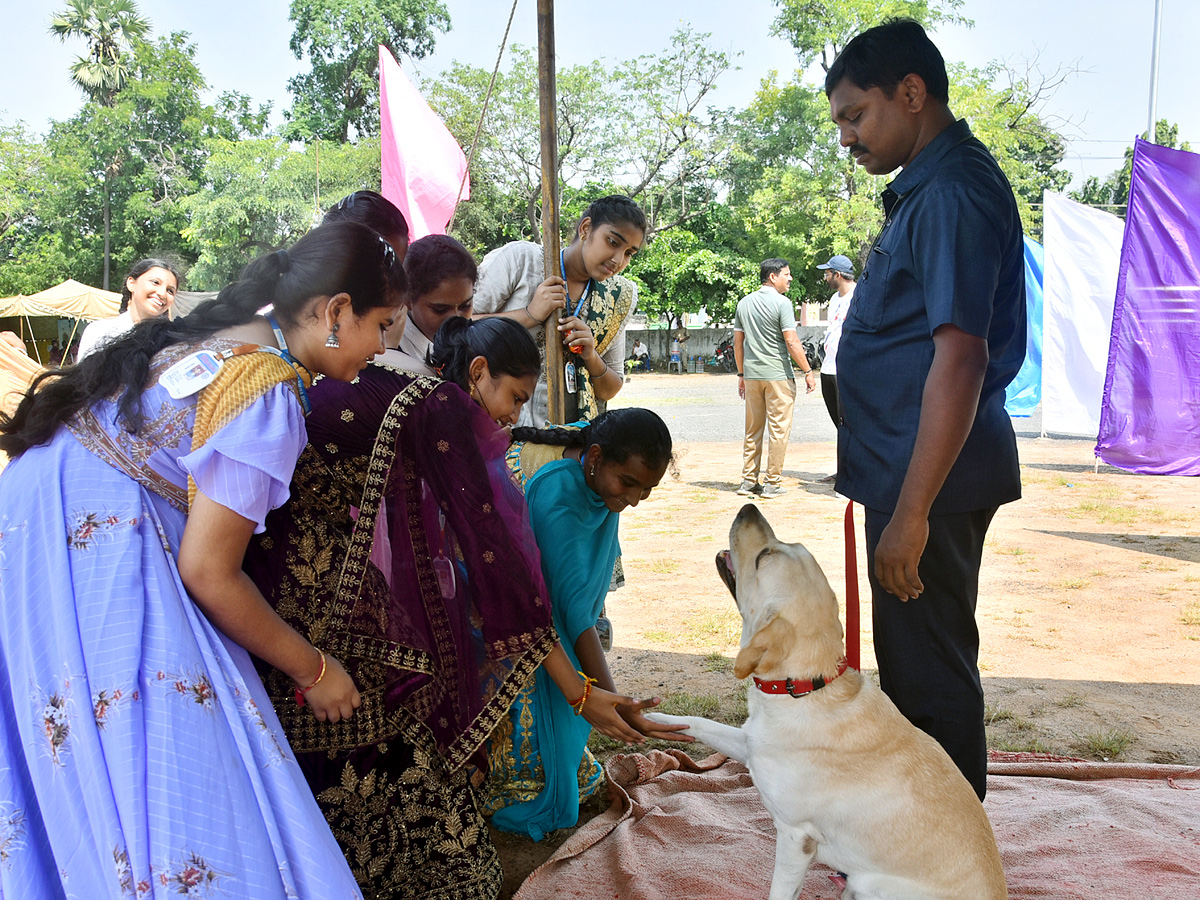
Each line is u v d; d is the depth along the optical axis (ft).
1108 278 35.91
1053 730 12.60
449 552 8.18
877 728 7.69
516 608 8.02
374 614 7.41
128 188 119.34
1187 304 30.42
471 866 7.81
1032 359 43.91
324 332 6.63
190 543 5.95
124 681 5.63
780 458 31.65
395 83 23.16
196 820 5.55
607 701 8.73
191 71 123.44
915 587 7.95
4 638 5.89
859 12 107.96
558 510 9.37
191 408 6.16
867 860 7.60
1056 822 9.95
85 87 122.31
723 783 11.20
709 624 17.63
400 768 7.64
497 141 107.45
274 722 6.28
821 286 117.91
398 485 7.70
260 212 100.27
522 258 13.66
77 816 5.59
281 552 7.09
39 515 5.95
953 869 7.37
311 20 122.21
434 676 7.88
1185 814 10.06
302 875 5.83
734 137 113.80
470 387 9.05
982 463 8.41
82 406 6.19
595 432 9.36
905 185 8.44
